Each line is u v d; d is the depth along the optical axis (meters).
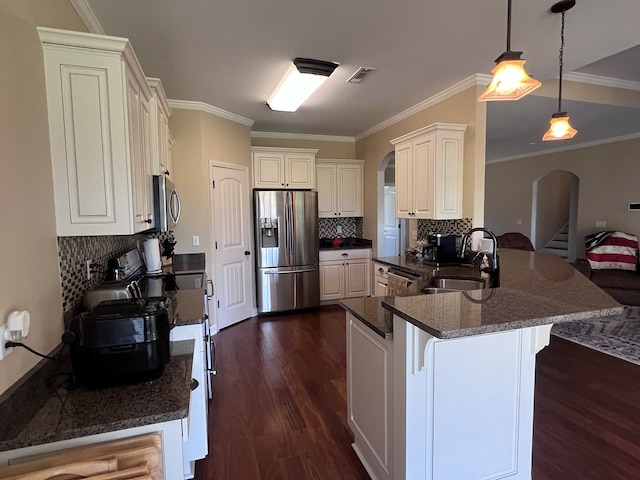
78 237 1.82
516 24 2.39
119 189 1.62
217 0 2.08
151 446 1.06
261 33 2.48
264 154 4.95
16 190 1.26
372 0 2.11
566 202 8.27
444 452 1.58
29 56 1.38
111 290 1.73
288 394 2.73
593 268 5.28
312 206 4.94
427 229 4.30
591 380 2.84
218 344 3.79
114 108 1.59
